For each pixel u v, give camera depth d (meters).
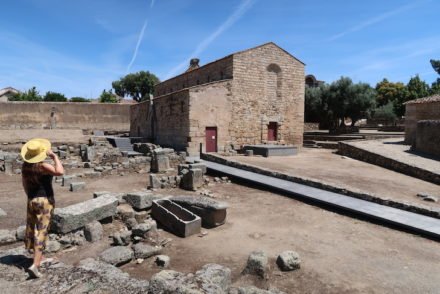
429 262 6.96
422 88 57.19
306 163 20.02
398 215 9.52
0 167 17.31
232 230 8.87
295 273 6.40
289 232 8.74
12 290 4.72
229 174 15.79
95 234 7.56
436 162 17.52
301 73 28.97
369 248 7.68
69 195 12.21
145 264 6.67
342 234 8.60
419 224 8.80
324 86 42.94
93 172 16.27
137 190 13.44
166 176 15.63
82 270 5.43
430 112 24.53
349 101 39.97
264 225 9.30
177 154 19.67
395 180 15.06
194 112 23.45
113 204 8.54
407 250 7.59
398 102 57.25
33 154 5.25
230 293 4.96
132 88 69.44
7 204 10.77
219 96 24.75
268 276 6.15
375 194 11.14
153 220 8.68
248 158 21.91
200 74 30.77
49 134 30.44
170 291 4.53
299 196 12.00
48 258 6.02
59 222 7.34
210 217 9.03
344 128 40.75
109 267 5.59
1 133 29.00
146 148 24.31
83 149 23.59
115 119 41.94
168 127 26.69
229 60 25.86
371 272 6.47
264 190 13.52
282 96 28.14
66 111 39.25
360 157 22.03
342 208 10.44
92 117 40.78
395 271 6.53
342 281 6.10
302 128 29.41
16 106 36.62
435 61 60.59
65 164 18.78
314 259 7.05
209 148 24.52
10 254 6.06
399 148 22.83
